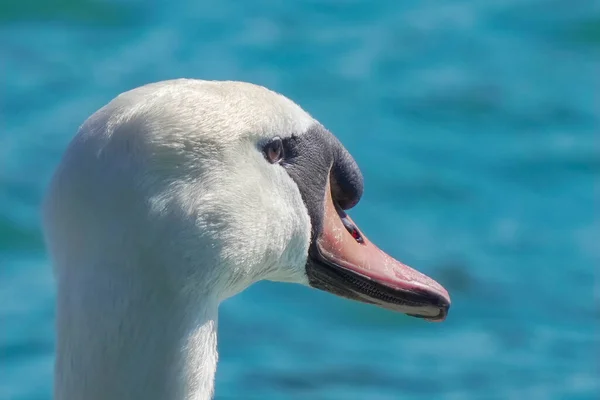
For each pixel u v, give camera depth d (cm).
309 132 641
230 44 2620
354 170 666
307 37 2653
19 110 2269
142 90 567
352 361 1488
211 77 2459
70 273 551
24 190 1953
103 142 547
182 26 2700
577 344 1540
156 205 546
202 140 561
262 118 596
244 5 2814
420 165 2119
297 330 1565
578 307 1641
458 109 2350
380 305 671
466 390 1416
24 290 1645
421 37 2667
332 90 2425
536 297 1672
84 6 2731
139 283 548
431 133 2256
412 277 671
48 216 557
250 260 589
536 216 1938
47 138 2150
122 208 544
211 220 564
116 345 548
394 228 1888
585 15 2753
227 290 588
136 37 2648
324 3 2825
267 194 602
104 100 2325
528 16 2766
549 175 2092
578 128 2281
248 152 588
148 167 546
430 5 2844
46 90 2358
